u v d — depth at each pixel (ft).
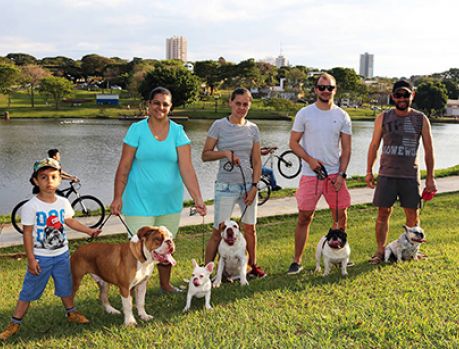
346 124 20.66
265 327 14.69
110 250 15.67
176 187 18.10
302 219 21.34
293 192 49.14
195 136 151.53
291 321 15.08
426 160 22.09
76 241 31.58
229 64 406.21
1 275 23.36
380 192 22.02
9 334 14.82
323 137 20.39
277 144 129.70
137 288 16.19
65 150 115.03
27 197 64.18
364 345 13.42
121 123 217.36
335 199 20.85
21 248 30.40
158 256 14.98
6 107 290.56
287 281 19.74
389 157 21.70
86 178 78.02
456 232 29.32
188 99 277.23
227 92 407.85
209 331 14.58
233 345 13.53
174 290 19.29
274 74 495.00
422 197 22.71
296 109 305.32
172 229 18.53
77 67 499.51
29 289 14.94
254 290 18.60
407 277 19.56
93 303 18.02
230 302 17.33
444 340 13.47
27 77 351.87
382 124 21.93
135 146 17.29
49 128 183.21
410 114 21.34
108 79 459.73
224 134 19.90
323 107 20.49
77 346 13.92
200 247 29.01
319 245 21.21
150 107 17.07
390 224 33.35
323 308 16.20
